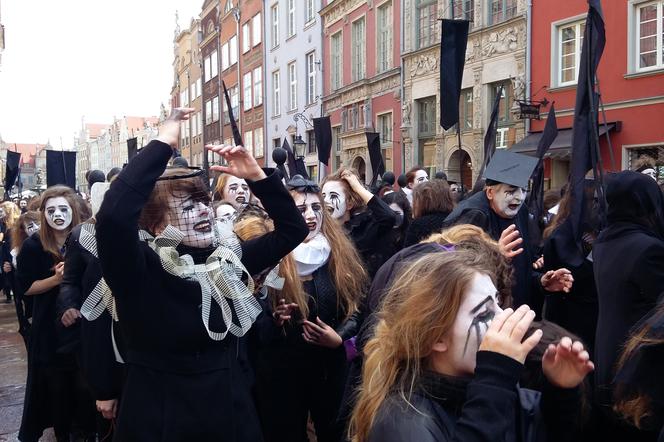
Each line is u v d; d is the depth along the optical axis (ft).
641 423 6.39
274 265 7.63
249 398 7.22
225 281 6.77
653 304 7.86
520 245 10.82
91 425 13.30
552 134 16.83
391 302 5.19
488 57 48.52
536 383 5.37
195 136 132.36
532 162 10.85
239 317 6.86
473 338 4.62
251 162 7.31
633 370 6.36
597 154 10.69
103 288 7.10
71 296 11.43
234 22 109.70
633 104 38.83
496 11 48.06
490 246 6.11
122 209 6.01
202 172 7.14
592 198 12.16
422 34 56.95
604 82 40.55
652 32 37.93
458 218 10.87
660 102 37.27
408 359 4.80
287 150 25.11
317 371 10.35
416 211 13.39
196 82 134.10
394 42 60.95
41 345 12.98
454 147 52.44
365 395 5.07
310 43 81.35
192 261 6.68
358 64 70.08
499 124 48.39
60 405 13.06
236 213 12.12
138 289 6.35
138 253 6.24
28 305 14.47
